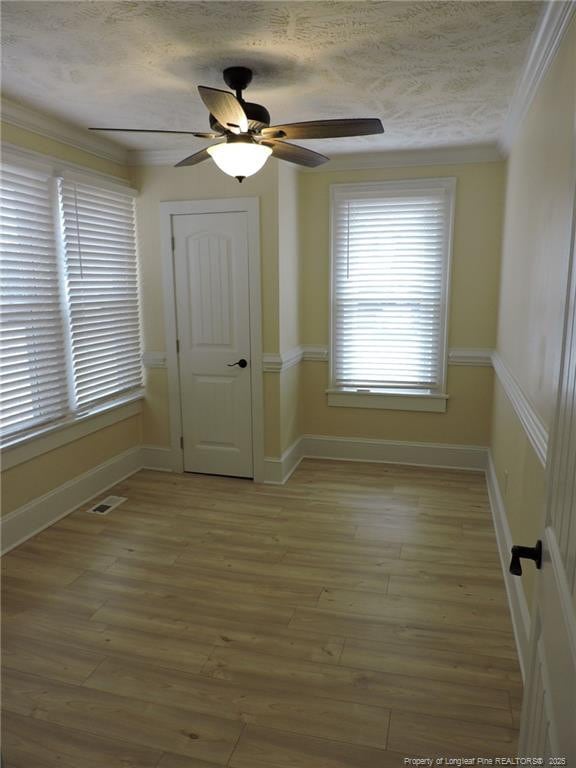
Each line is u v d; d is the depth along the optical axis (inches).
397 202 162.4
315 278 174.1
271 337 155.4
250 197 149.6
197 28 78.7
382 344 172.2
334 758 68.7
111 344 153.3
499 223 156.4
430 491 153.6
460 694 78.9
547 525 45.5
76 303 137.1
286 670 84.2
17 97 108.7
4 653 88.4
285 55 88.5
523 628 85.7
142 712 76.3
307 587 106.6
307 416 182.4
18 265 118.0
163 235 158.4
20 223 118.2
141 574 111.7
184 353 163.8
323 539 126.0
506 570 108.4
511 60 90.7
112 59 89.8
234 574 111.5
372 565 114.4
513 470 109.2
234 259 154.3
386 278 167.9
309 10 73.6
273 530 130.7
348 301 172.2
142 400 171.0
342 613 98.2
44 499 132.2
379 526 132.3
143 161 155.5
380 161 160.1
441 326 166.4
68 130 129.3
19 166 115.9
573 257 39.1
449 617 96.7
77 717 75.5
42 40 82.8
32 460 128.0
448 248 160.9
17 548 122.2
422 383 171.0
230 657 87.2
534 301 91.5
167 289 161.3
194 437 167.8
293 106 114.3
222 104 78.5
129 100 110.2
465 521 134.6
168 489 156.8
